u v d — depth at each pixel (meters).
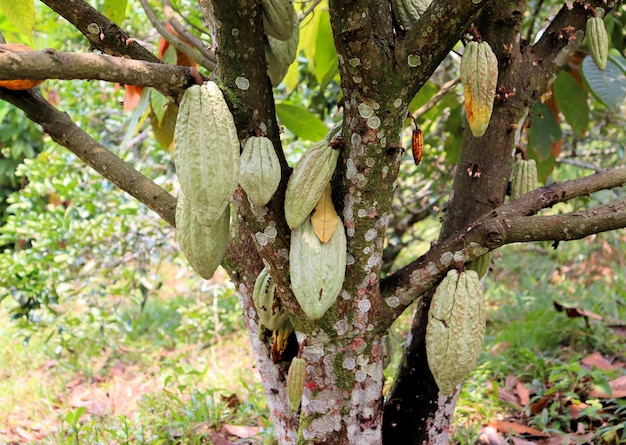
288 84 2.44
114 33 1.38
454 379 1.40
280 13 1.36
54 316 3.28
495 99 1.68
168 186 3.30
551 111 2.31
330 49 2.29
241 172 1.31
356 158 1.40
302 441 1.61
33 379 3.34
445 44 1.33
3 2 1.62
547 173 2.52
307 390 1.57
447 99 2.68
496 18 1.64
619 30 2.40
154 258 3.38
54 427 2.77
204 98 1.21
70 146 1.55
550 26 1.71
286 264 1.45
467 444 2.25
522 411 2.48
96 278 3.62
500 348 3.13
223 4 1.27
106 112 3.67
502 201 1.72
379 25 1.33
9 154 5.10
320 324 1.50
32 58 1.06
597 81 2.05
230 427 2.41
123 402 3.00
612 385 2.50
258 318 1.79
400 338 3.42
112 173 1.56
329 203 1.40
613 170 1.50
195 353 3.54
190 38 1.81
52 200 3.87
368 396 1.56
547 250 4.78
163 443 2.47
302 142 3.26
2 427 2.82
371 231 1.44
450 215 1.74
